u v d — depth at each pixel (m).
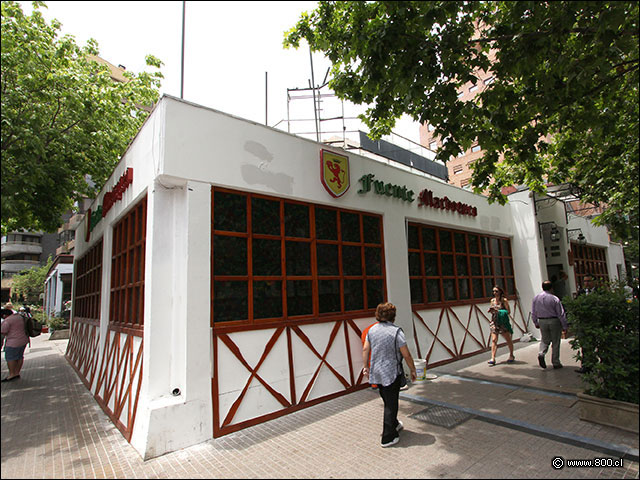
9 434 4.87
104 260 7.38
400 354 4.38
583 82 5.22
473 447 4.06
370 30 5.62
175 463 3.94
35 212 8.62
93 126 9.05
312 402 5.73
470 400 5.69
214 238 5.11
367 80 5.71
